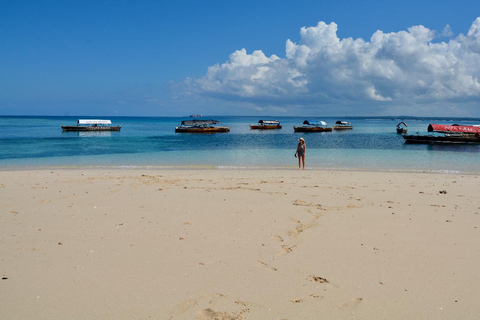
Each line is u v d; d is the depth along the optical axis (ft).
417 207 30.78
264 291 15.62
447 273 17.51
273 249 20.56
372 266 18.30
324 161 77.05
